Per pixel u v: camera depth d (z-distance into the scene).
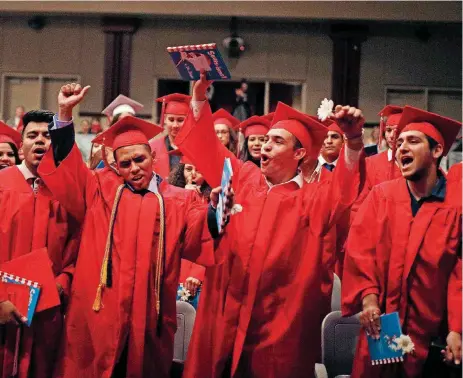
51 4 11.03
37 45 11.44
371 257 2.90
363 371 2.90
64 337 2.95
